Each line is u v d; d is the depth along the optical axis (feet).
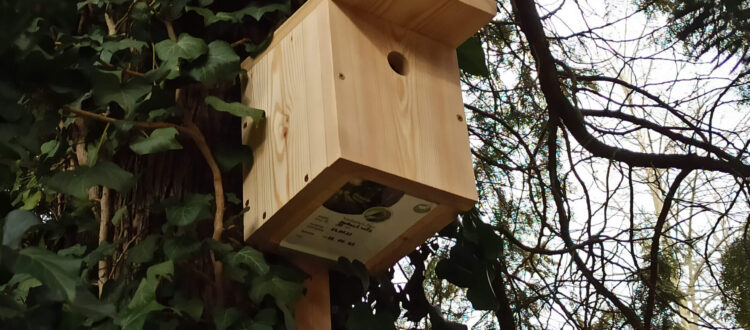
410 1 7.91
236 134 8.23
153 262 7.29
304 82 7.69
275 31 8.32
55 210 8.38
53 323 6.00
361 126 7.30
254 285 7.35
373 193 7.49
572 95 13.65
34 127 7.02
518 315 12.48
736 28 7.78
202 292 7.36
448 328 9.02
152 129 7.80
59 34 7.83
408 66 8.04
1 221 5.73
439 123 7.85
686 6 8.00
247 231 7.75
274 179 7.64
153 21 8.34
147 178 7.86
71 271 5.62
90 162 7.61
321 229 7.82
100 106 7.52
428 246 9.31
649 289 12.80
